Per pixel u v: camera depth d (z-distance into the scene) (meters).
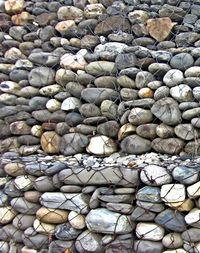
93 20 3.07
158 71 2.70
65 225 2.52
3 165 2.74
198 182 2.31
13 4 3.27
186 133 2.57
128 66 2.77
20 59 3.12
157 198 2.34
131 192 2.42
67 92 2.90
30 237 2.59
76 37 3.07
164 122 2.61
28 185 2.63
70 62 2.91
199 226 2.28
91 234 2.46
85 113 2.82
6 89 3.01
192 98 2.61
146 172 2.37
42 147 2.93
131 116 2.67
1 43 3.25
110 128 2.76
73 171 2.50
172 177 2.36
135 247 2.38
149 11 3.02
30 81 2.99
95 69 2.83
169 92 2.65
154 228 2.35
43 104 2.94
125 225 2.39
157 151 2.67
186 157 2.55
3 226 2.70
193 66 2.67
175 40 2.88
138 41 2.93
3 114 3.02
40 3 3.27
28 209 2.62
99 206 2.47
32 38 3.19
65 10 3.13
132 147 2.68
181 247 2.33
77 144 2.81
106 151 2.75
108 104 2.78
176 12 2.94
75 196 2.50
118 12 3.04
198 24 2.91
